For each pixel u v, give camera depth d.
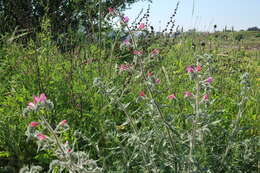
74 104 4.25
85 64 5.37
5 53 5.82
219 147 3.81
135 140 3.18
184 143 3.16
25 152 3.70
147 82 3.34
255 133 4.41
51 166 2.32
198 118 3.08
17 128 3.87
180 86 4.94
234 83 5.53
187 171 3.03
